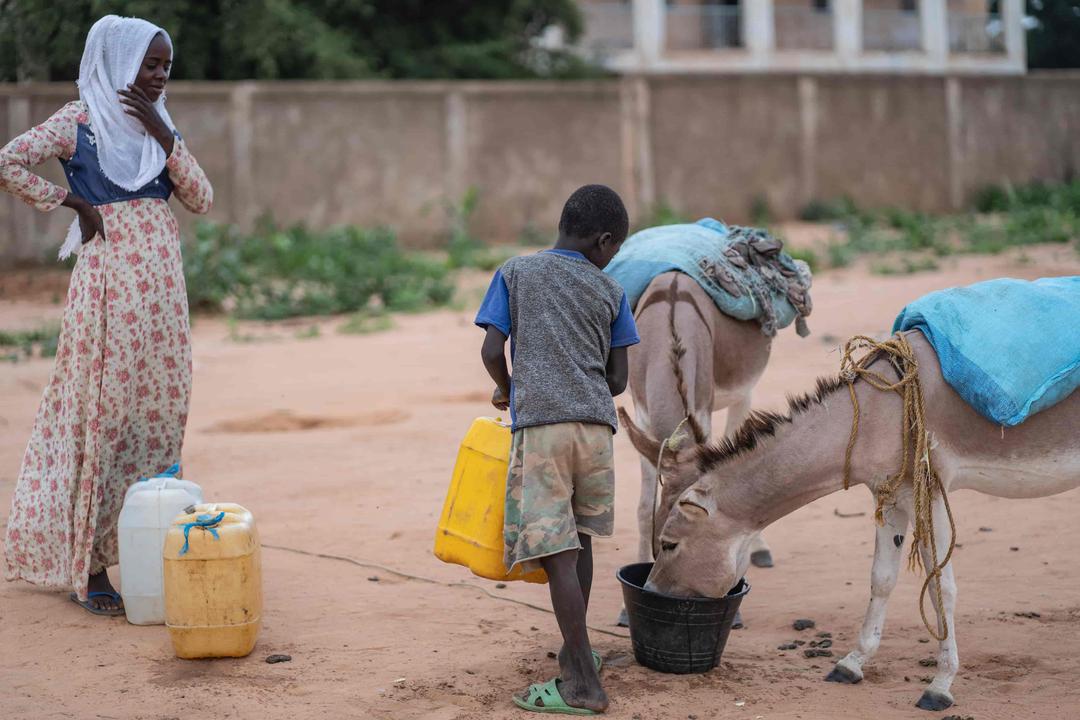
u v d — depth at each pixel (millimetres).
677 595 4363
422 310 16500
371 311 16609
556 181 24859
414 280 18031
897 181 27859
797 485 4184
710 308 5559
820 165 27125
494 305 4270
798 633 5059
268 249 20312
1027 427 4152
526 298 4211
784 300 5914
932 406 4156
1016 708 4168
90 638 4934
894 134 27734
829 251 19781
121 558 5051
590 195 4320
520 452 4133
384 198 23594
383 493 7414
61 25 14922
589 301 4219
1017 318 4199
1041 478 4242
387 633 5012
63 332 5203
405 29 26734
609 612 5359
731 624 4508
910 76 27688
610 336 4328
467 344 13219
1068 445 4184
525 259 4320
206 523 4617
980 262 18109
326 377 11570
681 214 25953
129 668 4590
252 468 8070
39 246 20672
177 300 5328
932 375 4172
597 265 4367
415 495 7355
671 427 5090
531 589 5656
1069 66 37688
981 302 4297
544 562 4141
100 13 14664
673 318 5281
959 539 6344
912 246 20812
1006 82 28703
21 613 5223
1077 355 4094
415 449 8578
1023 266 16844
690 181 26109
